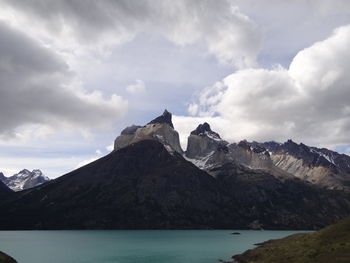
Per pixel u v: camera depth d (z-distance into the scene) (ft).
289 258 417.90
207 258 583.99
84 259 584.40
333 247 401.29
